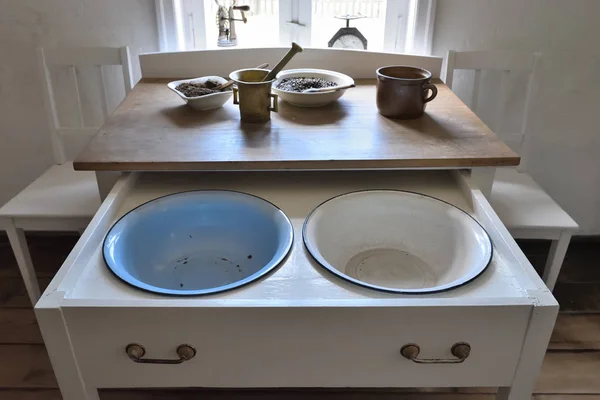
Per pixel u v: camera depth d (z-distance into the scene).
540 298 0.77
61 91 1.79
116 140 1.18
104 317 0.76
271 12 1.84
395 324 0.77
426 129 1.25
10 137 1.86
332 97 1.38
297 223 1.01
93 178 1.61
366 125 1.28
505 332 0.79
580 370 1.48
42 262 1.91
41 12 1.68
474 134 1.22
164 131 1.23
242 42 1.88
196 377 0.84
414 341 0.79
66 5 1.68
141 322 0.77
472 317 0.77
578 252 2.01
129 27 1.73
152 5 1.72
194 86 1.43
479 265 0.88
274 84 1.45
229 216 1.08
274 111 1.31
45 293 0.78
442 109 1.39
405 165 1.10
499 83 1.79
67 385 0.84
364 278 1.03
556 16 1.69
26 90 1.79
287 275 0.86
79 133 1.68
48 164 1.92
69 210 1.44
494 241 0.95
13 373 1.46
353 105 1.43
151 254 1.04
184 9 1.79
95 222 0.95
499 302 0.77
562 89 1.79
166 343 0.79
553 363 1.50
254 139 1.19
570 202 1.99
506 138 1.68
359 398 1.39
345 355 0.81
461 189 1.14
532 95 1.65
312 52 1.67
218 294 0.81
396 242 1.10
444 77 1.80
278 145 1.15
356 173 1.21
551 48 1.73
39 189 1.55
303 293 0.82
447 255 1.02
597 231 2.04
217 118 1.33
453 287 0.83
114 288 0.82
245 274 1.05
